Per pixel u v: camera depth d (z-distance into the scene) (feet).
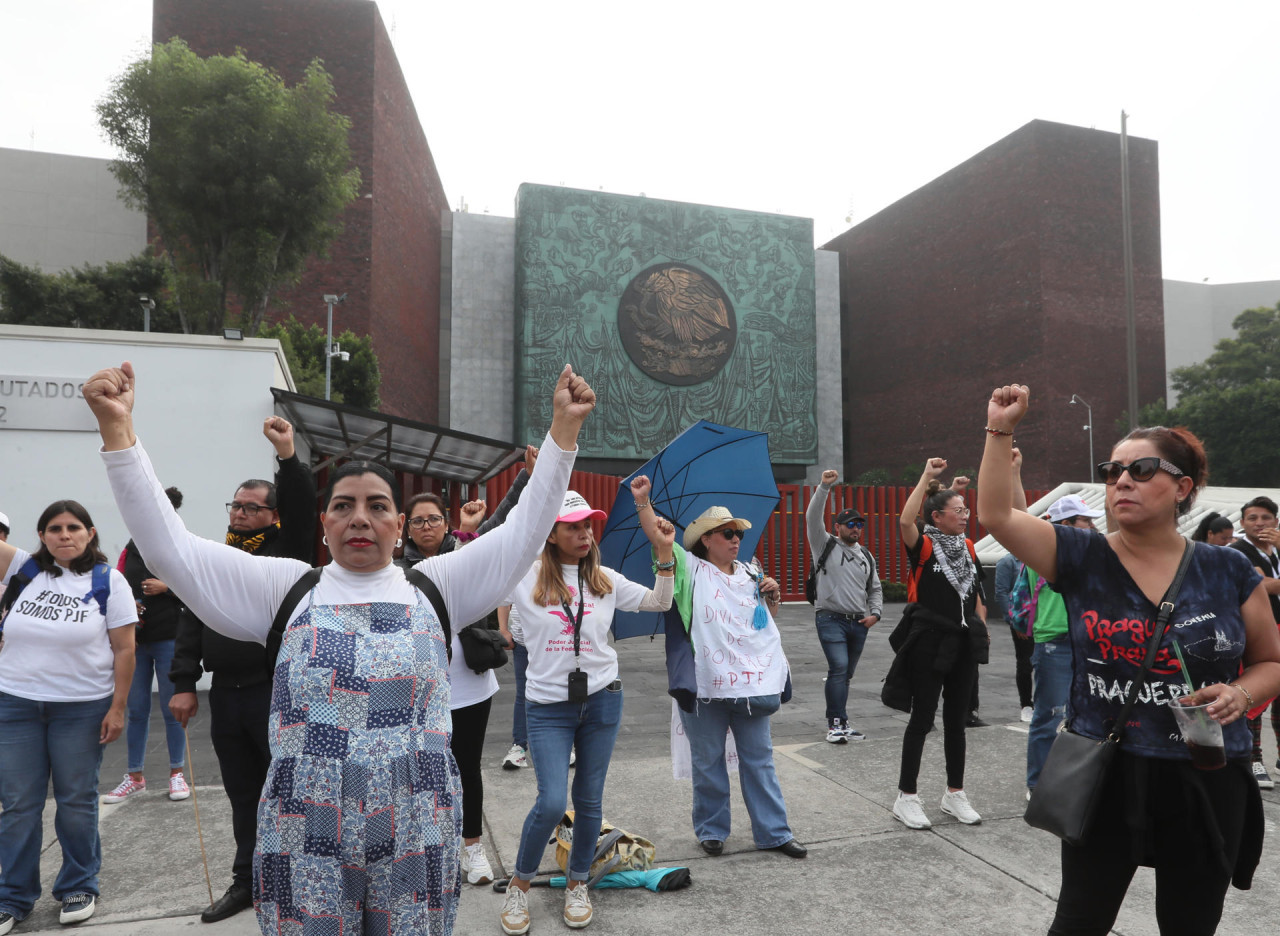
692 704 12.78
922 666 14.10
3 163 146.92
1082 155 161.27
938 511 14.66
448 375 155.63
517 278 153.38
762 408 157.28
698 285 155.33
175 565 5.77
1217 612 6.39
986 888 11.44
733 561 13.82
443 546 14.97
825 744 19.70
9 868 10.79
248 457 29.60
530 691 10.80
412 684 5.86
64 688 11.02
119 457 5.49
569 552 11.21
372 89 120.06
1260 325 163.63
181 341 29.37
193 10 114.83
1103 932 6.63
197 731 22.26
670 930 10.32
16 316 94.58
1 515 13.51
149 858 13.01
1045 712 15.07
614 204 152.97
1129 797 6.35
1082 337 156.87
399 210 130.21
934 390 178.40
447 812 5.87
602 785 10.92
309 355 100.89
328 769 5.55
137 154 62.80
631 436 149.07
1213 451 148.15
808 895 11.26
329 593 6.09
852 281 204.95
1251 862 6.46
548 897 11.32
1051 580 7.04
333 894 5.45
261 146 62.03
